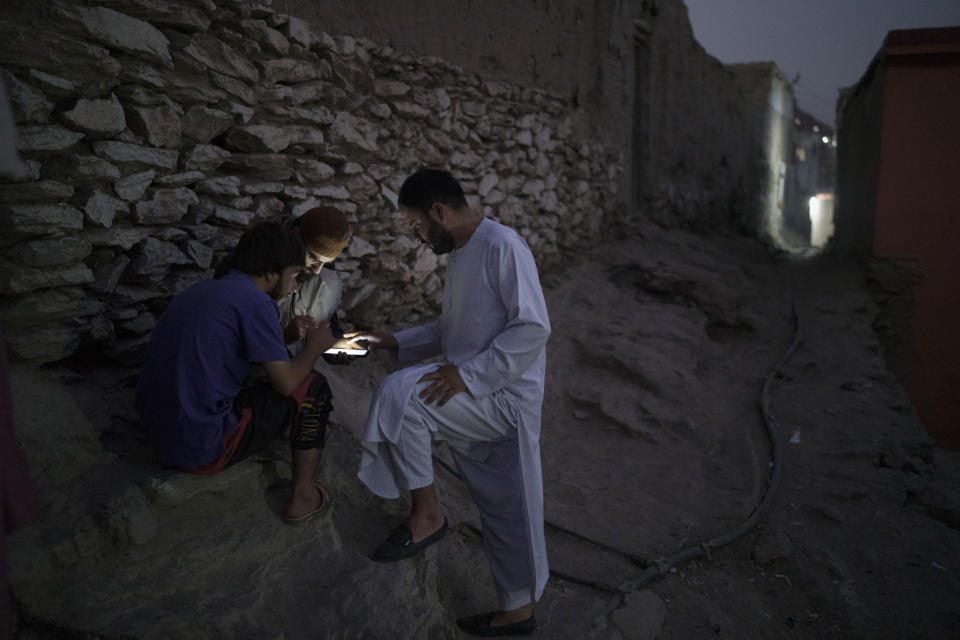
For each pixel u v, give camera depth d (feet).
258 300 7.52
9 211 7.98
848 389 19.52
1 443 4.91
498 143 20.13
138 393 7.73
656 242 29.63
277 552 7.85
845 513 13.24
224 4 11.03
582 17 25.11
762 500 13.35
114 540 6.97
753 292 27.40
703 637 9.55
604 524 11.77
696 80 40.27
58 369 9.00
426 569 8.23
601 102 26.73
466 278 8.10
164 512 7.47
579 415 15.92
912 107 28.43
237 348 7.47
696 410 16.85
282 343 7.64
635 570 10.57
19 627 6.21
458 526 10.14
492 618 8.36
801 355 22.13
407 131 16.12
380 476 8.13
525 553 8.09
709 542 11.53
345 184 14.11
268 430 7.88
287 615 7.17
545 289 21.80
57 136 8.44
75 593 6.54
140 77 9.60
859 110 36.50
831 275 32.40
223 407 7.52
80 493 7.35
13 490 5.02
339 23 14.07
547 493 12.58
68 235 8.75
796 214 95.25
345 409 11.25
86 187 8.95
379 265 15.21
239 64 11.36
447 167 17.75
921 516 13.65
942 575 11.78
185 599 6.93
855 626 10.41
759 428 16.71
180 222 10.57
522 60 21.33
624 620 9.21
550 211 23.16
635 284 24.21
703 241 36.70
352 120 14.08
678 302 23.75
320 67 13.35
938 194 28.45
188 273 10.60
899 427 17.11
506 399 8.03
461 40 18.25
